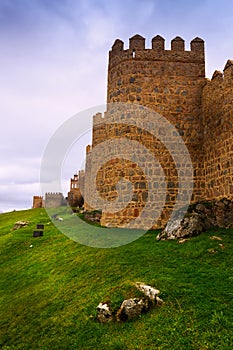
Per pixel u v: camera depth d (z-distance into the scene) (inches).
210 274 458.0
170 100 866.8
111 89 893.2
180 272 473.1
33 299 508.4
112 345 347.6
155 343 336.2
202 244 583.2
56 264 639.1
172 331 346.9
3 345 406.3
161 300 397.4
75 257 643.5
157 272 480.4
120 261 555.5
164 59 886.4
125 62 874.8
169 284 428.8
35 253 761.0
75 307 444.1
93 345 357.4
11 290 574.2
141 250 600.7
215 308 370.6
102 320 395.9
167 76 879.1
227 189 732.7
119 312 393.4
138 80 861.2
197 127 867.4
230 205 702.5
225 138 753.6
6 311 494.0
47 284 553.6
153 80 869.2
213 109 817.5
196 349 318.7
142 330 360.2
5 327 448.8
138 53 878.4
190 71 894.4
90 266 570.6
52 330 408.2
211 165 808.9
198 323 351.3
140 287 425.7
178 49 900.6
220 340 324.5
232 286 418.0
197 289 412.2
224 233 637.3
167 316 371.2
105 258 587.5
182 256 544.1
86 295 467.5
